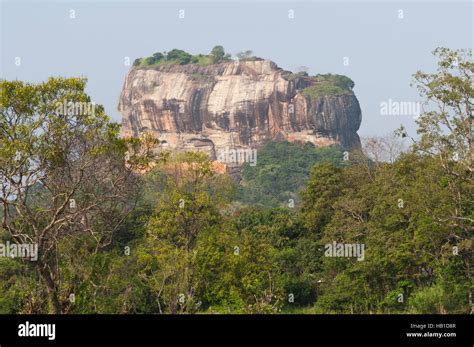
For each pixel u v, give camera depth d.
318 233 111.50
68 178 60.69
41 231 60.69
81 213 59.88
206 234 82.56
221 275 78.00
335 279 87.88
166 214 83.31
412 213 79.81
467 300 71.94
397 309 78.81
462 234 76.25
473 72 71.50
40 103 57.09
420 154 75.69
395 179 91.38
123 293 68.31
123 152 61.41
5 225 56.84
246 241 86.19
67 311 59.25
